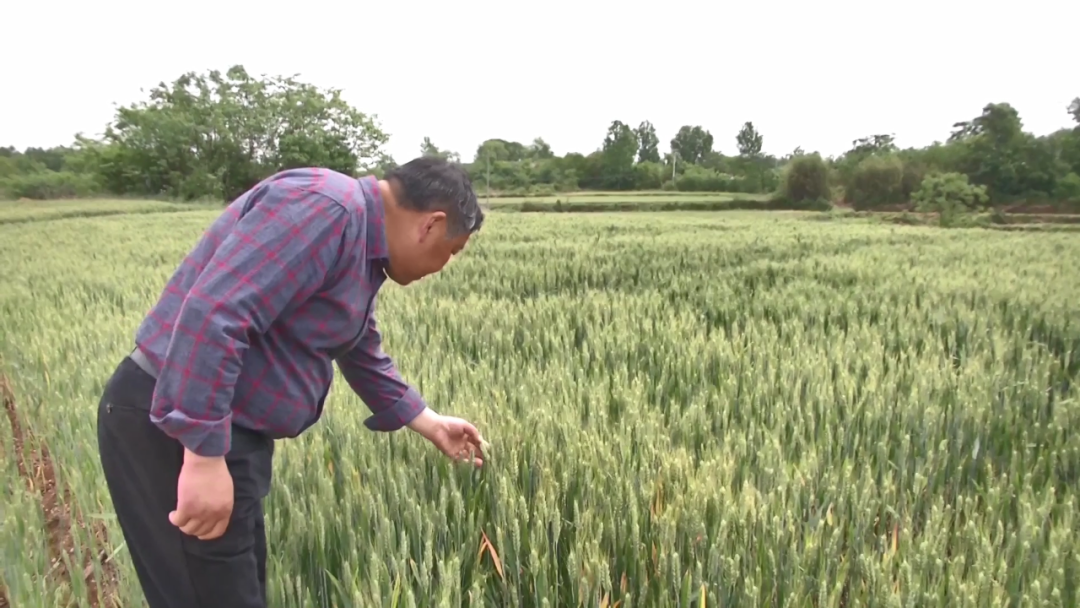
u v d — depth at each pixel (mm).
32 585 2346
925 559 2145
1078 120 41562
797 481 2756
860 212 41812
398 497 2623
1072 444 3230
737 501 2580
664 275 9844
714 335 5160
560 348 5047
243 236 1588
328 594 2414
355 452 3078
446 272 9844
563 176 81312
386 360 2410
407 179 1794
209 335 1521
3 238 18031
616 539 2439
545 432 3123
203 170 54156
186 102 58156
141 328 1751
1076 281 8648
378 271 1871
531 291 8914
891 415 3596
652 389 4176
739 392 4016
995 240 16938
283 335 1771
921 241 16641
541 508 2424
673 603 2180
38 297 8367
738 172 89438
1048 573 2180
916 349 5395
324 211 1659
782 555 2260
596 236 17453
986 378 4199
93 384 4273
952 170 44125
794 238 17266
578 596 2178
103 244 16094
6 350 5750
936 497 2785
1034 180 41438
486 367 4414
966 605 1947
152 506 1784
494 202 54906
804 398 4008
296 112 58906
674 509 2441
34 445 4367
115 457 1774
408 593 1947
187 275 1729
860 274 9328
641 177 80375
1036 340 5703
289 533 2506
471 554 2439
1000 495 2773
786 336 5746
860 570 2293
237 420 1789
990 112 43250
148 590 1913
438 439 2604
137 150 54594
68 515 3322
